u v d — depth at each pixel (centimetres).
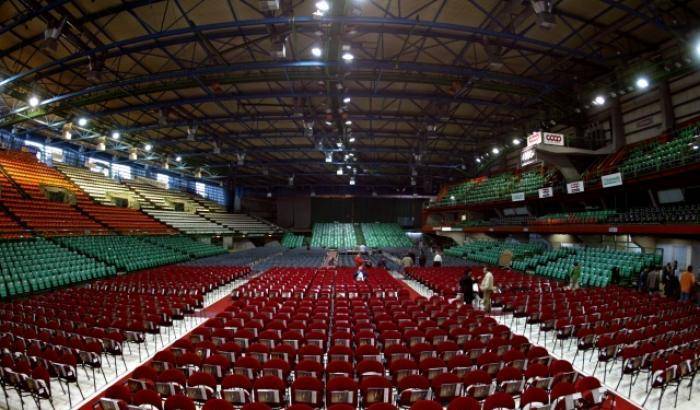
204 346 702
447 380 552
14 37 1558
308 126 2408
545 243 2941
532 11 1241
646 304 1106
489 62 1576
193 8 1406
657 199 2100
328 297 1346
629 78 1822
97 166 3656
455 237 4134
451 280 1758
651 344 672
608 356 726
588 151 2297
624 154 2152
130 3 1329
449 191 4372
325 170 4709
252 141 3369
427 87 2216
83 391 689
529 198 2755
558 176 2747
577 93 1967
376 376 525
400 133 3123
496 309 1380
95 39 1439
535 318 1050
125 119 2638
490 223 3462
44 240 2097
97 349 716
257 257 3278
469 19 1511
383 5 1419
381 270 2408
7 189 2398
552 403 488
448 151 3681
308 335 777
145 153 3497
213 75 1908
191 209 4478
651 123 2083
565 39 1523
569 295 1263
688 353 625
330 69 1798
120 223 3064
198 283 1591
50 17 1345
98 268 1934
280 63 1574
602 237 2333
